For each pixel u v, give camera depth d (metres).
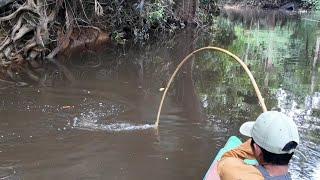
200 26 23.94
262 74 12.00
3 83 9.66
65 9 13.70
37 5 12.52
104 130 7.12
